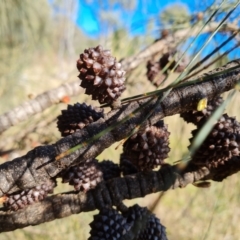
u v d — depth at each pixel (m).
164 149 0.16
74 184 0.17
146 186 0.18
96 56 0.15
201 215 0.31
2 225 0.17
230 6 0.20
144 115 0.15
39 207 0.17
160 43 0.29
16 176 0.15
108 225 0.16
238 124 0.17
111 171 0.19
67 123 0.16
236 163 0.18
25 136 0.32
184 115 0.17
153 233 0.17
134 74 0.33
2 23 0.40
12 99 0.46
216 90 0.15
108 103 0.15
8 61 0.45
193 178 0.18
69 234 0.33
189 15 0.27
